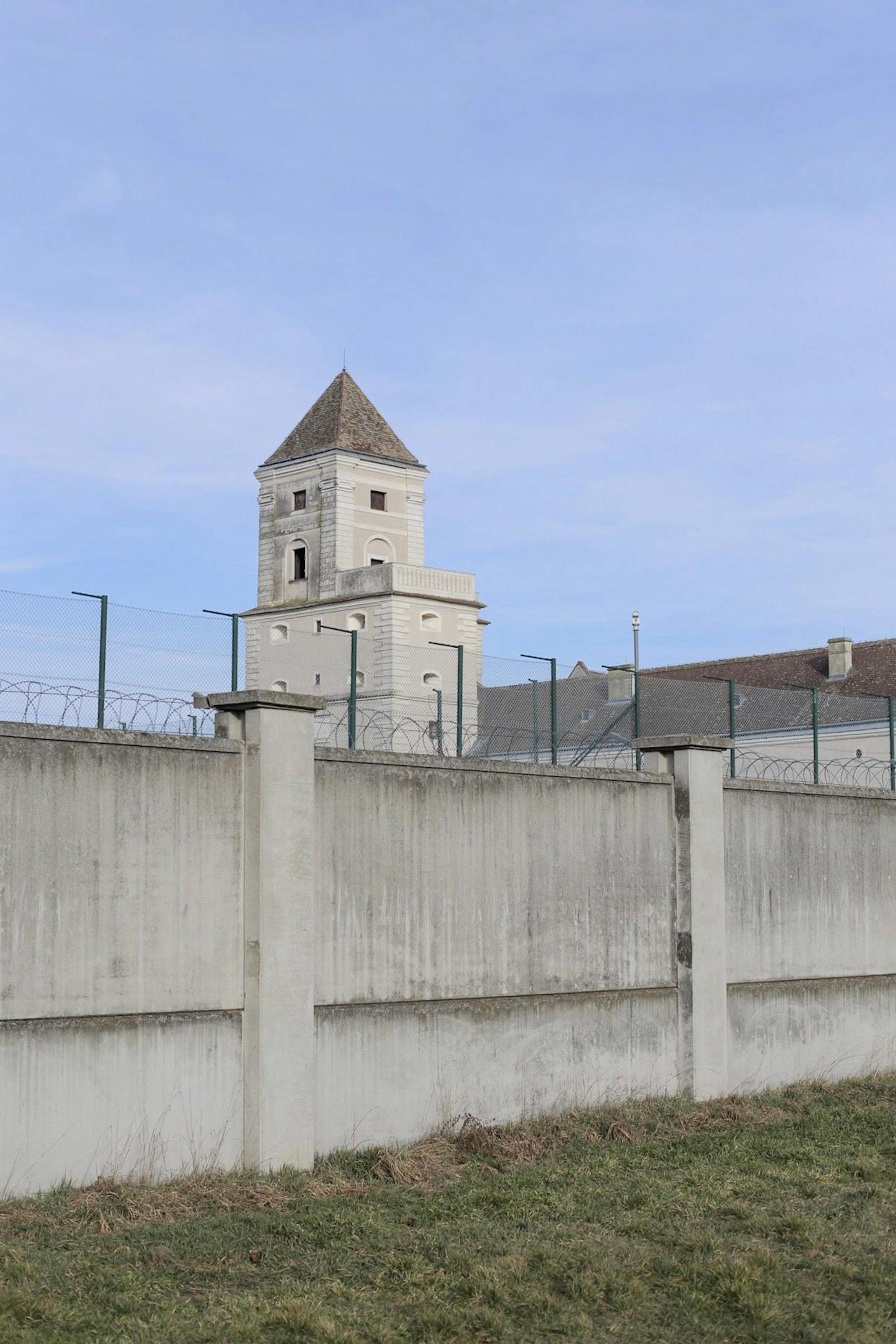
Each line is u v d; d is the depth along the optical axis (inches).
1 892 445.4
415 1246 421.4
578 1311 373.4
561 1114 592.7
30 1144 445.4
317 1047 518.9
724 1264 403.5
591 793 623.8
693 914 650.2
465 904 570.9
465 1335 355.9
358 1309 368.5
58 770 461.4
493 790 585.6
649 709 864.3
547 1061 593.9
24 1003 447.5
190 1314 361.4
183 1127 480.1
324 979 524.1
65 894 459.2
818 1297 388.2
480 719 669.3
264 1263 404.8
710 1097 647.8
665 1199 479.2
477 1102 567.5
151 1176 469.7
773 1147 558.9
